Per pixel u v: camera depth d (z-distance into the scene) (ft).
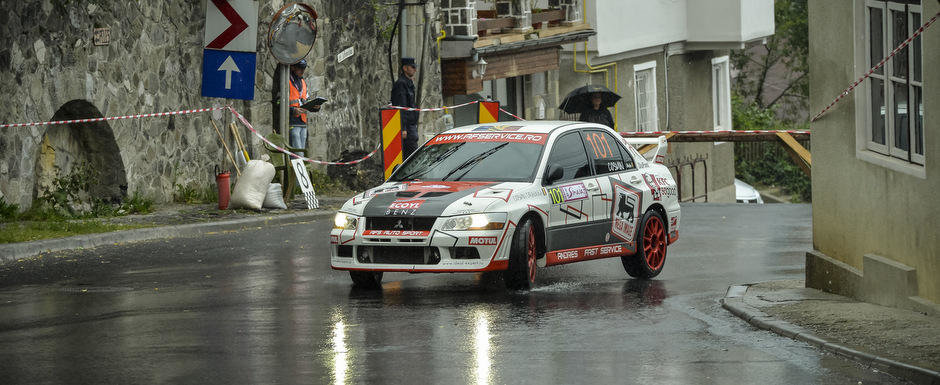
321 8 125.70
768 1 195.93
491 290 63.00
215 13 110.52
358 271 62.59
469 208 60.49
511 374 42.29
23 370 43.24
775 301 56.80
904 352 43.88
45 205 93.25
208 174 112.98
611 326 51.88
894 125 54.75
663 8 181.98
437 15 142.92
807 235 92.32
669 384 40.81
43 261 73.82
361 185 127.75
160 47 105.60
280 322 53.01
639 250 69.10
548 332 50.42
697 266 74.18
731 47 188.55
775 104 288.71
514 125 69.51
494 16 163.53
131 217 94.63
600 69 169.58
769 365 43.80
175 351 46.55
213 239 86.33
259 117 115.75
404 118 122.62
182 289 63.21
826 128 61.52
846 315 51.57
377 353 46.03
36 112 90.58
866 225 56.49
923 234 50.49
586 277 69.10
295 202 110.22
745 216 109.29
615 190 68.28
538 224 63.46
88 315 54.90
